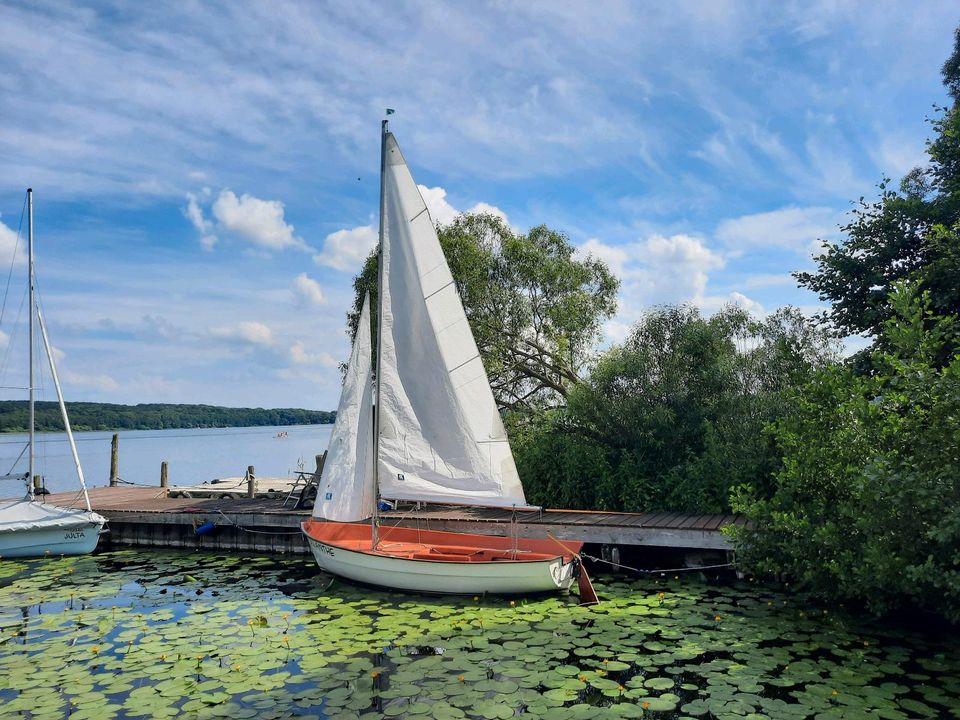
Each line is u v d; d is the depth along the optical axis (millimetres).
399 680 7309
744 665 7461
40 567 14062
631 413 15766
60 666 7941
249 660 8039
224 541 16062
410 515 14875
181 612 10344
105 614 10297
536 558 11438
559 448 16359
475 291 19219
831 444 9484
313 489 17047
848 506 8703
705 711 6305
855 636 8367
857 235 12641
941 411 7586
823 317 13281
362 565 11508
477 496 11391
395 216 11648
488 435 11391
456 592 10906
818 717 6125
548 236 21109
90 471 38812
